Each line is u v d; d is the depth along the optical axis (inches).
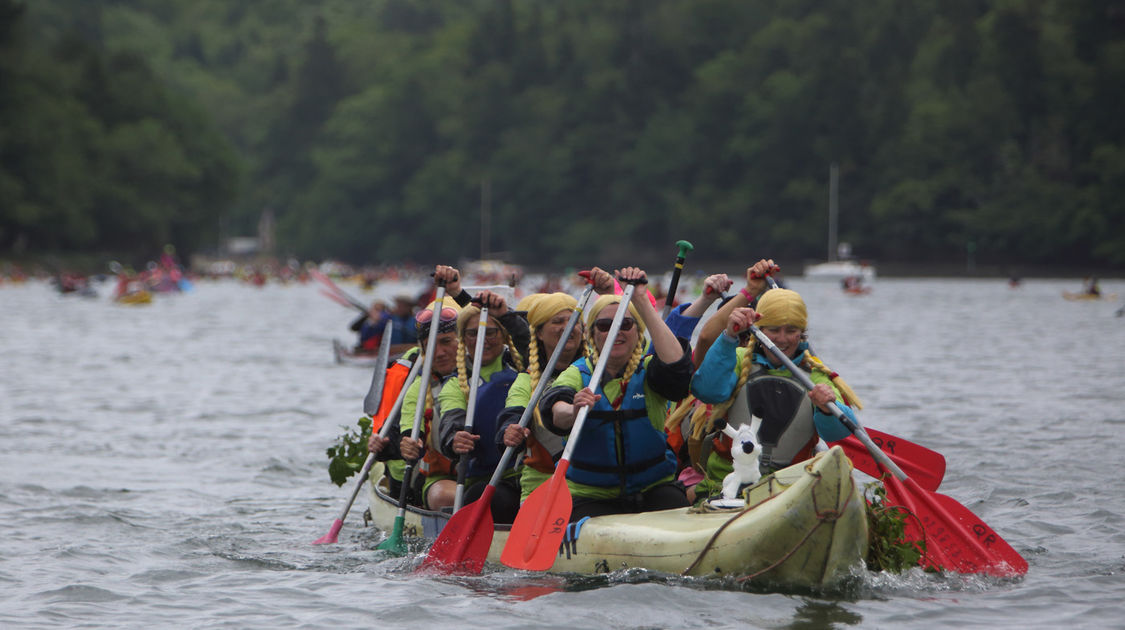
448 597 1009.5
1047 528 1274.6
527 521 1047.0
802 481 959.0
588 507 1084.5
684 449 1211.2
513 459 1165.1
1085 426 2076.8
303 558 1182.9
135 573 1119.6
